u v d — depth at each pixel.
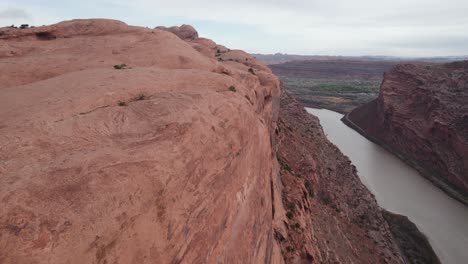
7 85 14.38
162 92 12.45
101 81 12.45
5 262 4.53
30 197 5.45
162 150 7.94
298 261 20.47
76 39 22.25
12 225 4.91
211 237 8.63
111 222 5.74
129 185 6.48
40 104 9.84
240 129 12.12
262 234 13.23
